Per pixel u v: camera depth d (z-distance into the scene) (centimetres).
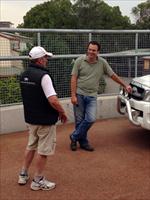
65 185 501
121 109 695
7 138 725
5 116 747
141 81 656
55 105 451
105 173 543
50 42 776
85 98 626
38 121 462
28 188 492
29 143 492
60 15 3641
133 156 617
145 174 539
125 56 848
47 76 453
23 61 749
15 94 765
